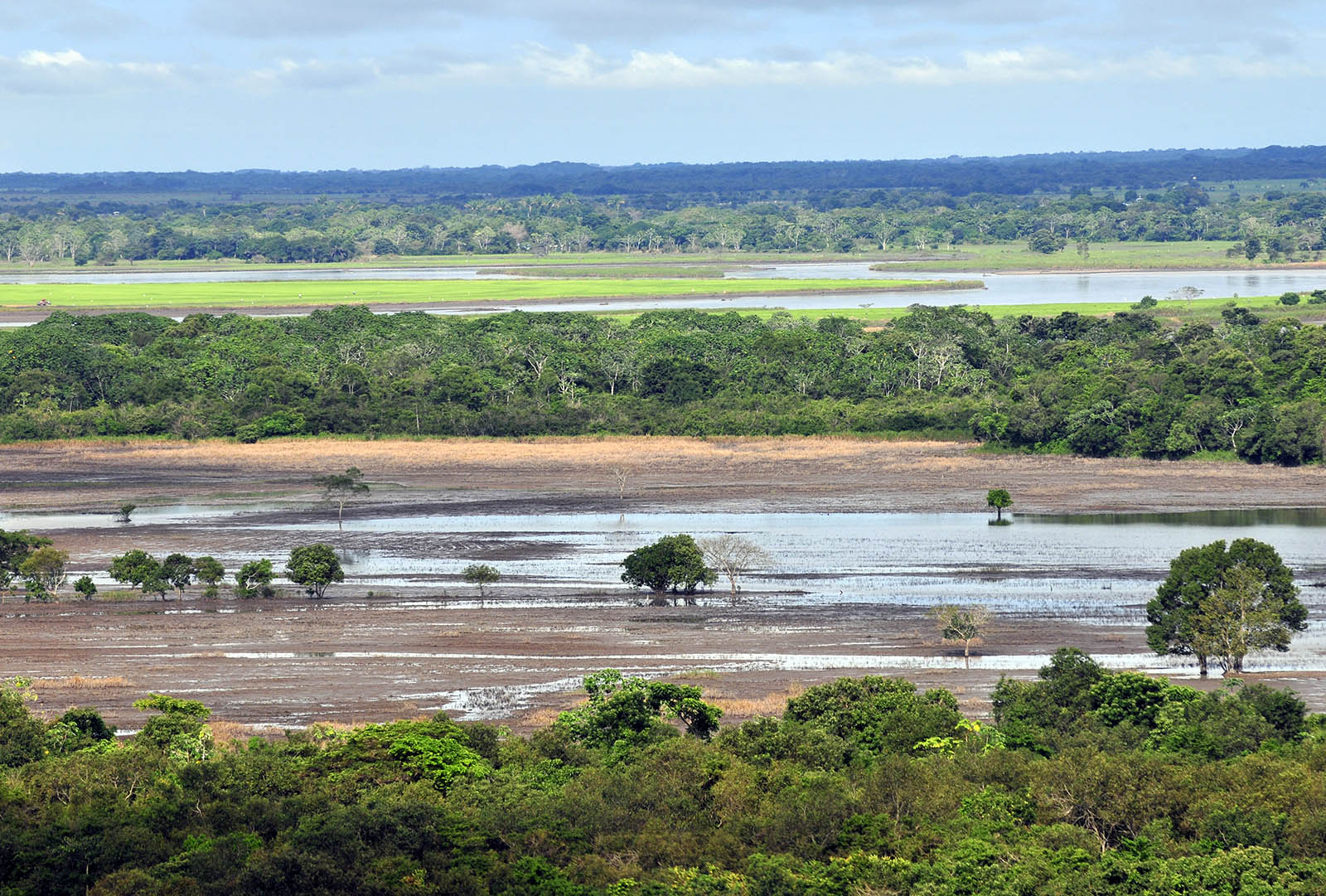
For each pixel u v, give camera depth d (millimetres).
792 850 131375
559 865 128000
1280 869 120375
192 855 126062
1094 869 122000
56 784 143000
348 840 128000
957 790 141250
